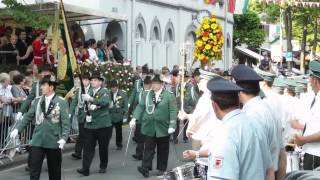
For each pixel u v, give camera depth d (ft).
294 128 29.17
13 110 45.88
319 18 117.08
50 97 34.96
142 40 101.76
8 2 59.57
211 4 124.67
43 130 34.50
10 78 50.21
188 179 23.47
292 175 17.94
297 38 149.59
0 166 44.11
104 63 71.82
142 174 43.06
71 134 53.36
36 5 66.13
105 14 76.89
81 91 44.98
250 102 19.43
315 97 24.81
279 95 31.73
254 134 15.87
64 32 47.62
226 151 15.42
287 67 111.04
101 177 42.52
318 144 24.16
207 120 29.30
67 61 47.29
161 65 109.50
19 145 46.52
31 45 63.77
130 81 74.74
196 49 52.80
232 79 19.99
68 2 85.97
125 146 58.39
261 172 15.81
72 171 44.52
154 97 43.24
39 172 34.78
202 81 30.50
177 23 115.85
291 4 65.21
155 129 42.73
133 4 97.30
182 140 63.21
